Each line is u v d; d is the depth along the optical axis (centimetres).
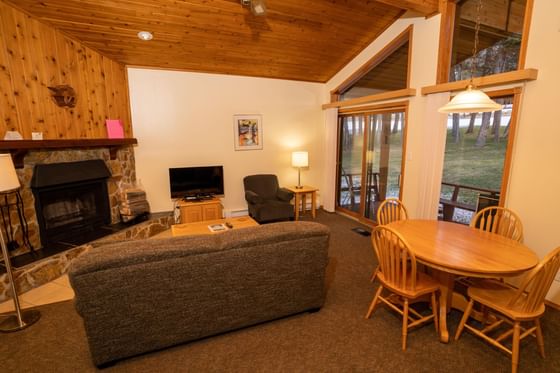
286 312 227
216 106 494
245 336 213
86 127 374
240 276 201
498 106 190
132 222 421
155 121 461
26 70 302
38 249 317
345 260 345
